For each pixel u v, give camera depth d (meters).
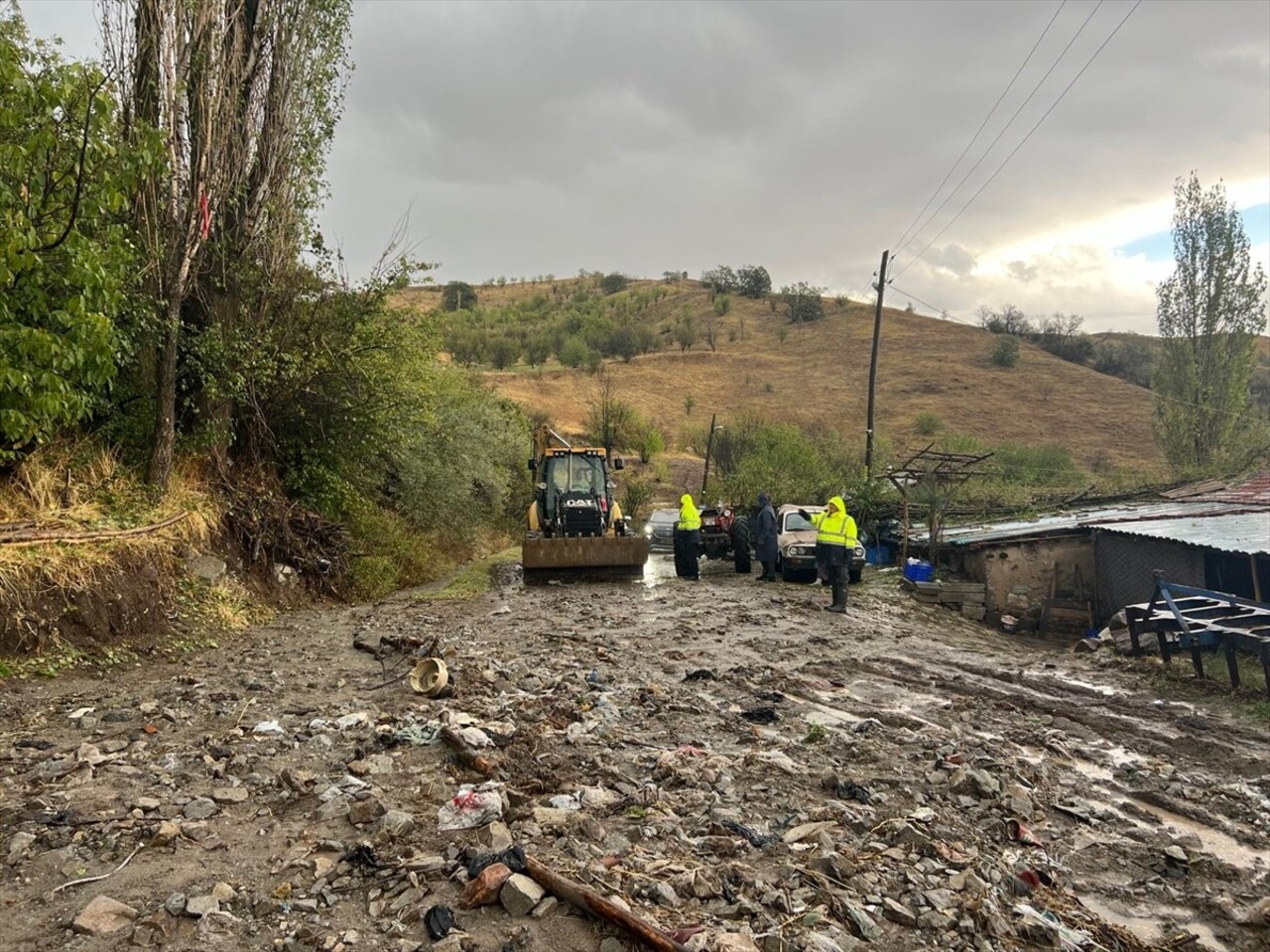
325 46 13.91
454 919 3.57
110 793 4.78
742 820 4.85
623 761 5.85
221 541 11.92
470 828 4.43
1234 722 7.91
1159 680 9.62
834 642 11.22
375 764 5.34
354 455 15.92
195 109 11.62
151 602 9.41
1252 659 10.34
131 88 10.91
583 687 7.86
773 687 8.43
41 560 8.25
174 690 7.22
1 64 7.17
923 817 5.02
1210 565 14.90
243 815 4.58
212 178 11.88
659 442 55.34
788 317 111.25
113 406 11.62
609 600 14.82
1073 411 70.06
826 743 6.50
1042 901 4.29
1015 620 16.34
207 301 12.59
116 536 9.38
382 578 15.77
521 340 96.00
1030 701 8.49
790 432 31.50
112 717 6.32
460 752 5.55
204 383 12.12
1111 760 6.72
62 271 8.29
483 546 26.70
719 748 6.31
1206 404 31.47
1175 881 4.64
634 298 137.12
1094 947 3.85
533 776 5.30
